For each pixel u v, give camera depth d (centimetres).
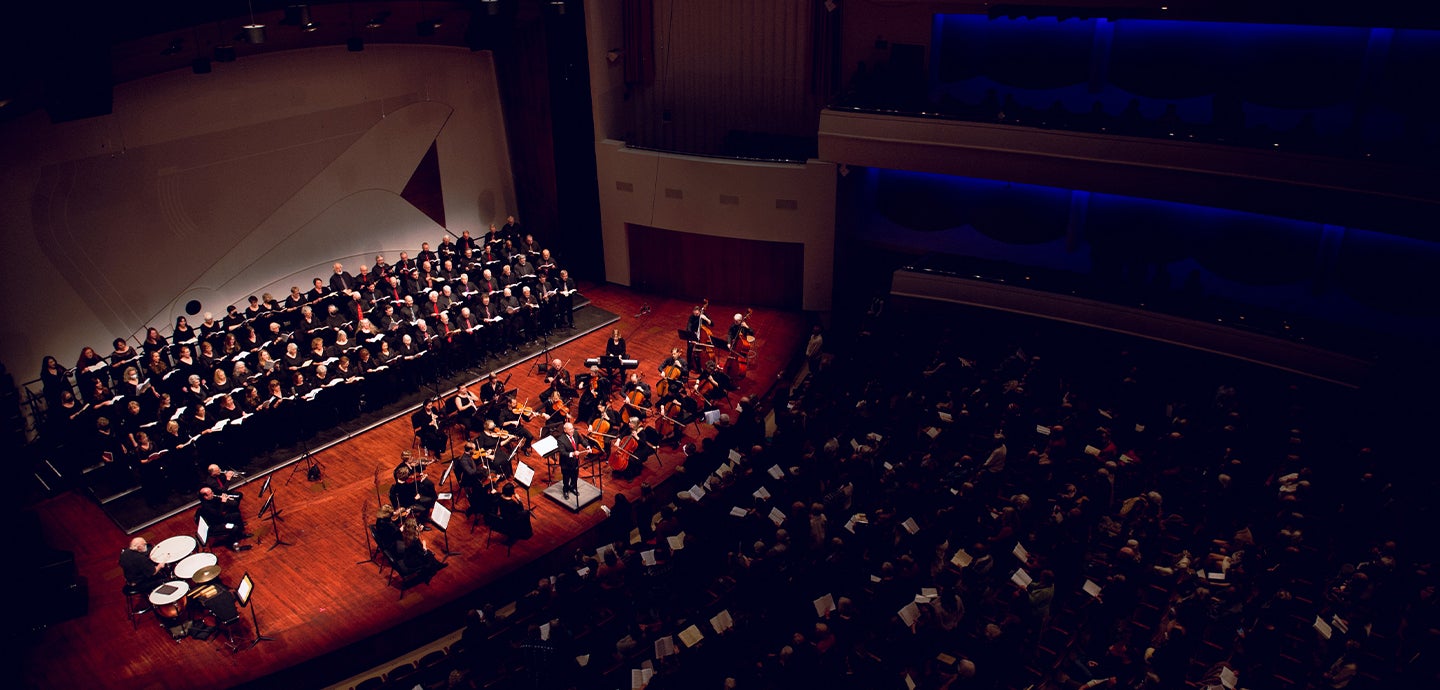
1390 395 1520
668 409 1709
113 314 1714
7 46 1154
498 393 1680
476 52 2186
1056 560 1259
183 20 1427
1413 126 1705
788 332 2139
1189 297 1820
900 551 1309
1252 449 1475
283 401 1627
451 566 1402
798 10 2108
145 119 1677
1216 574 1170
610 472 1608
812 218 2133
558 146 2222
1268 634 1084
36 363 1631
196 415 1537
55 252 1619
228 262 1858
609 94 2225
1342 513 1309
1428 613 1098
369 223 2083
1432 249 1722
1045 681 1141
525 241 2097
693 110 2280
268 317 1769
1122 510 1319
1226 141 1642
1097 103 1798
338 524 1487
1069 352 1880
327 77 1923
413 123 2100
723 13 2156
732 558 1283
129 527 1467
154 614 1314
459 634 1353
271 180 1888
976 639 1150
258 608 1321
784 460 1541
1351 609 1127
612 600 1282
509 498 1433
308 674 1248
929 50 2022
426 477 1474
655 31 2219
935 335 1984
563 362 1962
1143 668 1107
